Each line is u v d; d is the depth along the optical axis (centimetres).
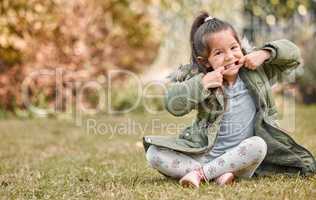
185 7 1126
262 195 313
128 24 1209
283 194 314
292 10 1068
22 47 1048
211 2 1125
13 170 470
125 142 673
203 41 372
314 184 340
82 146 654
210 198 313
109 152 578
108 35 1190
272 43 375
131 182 379
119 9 1202
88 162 504
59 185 381
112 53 1197
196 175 354
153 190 341
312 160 373
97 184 381
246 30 1155
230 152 360
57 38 1112
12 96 1093
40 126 889
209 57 374
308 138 636
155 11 1216
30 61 1094
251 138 362
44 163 509
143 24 1210
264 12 1079
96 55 1175
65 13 1120
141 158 516
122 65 1219
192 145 371
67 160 525
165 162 369
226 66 369
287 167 379
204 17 392
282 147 370
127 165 469
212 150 375
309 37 1238
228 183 352
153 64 1251
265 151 359
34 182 398
